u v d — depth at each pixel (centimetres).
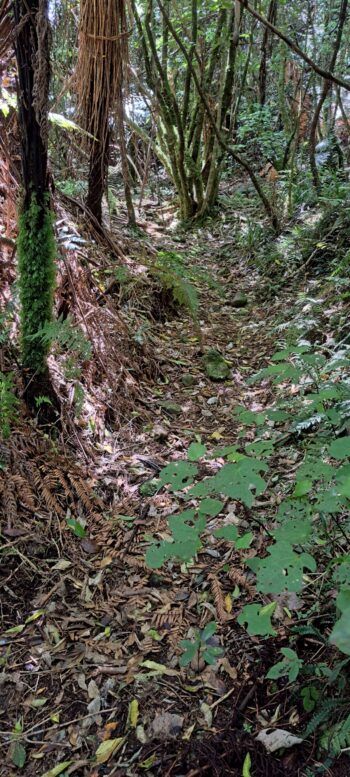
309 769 157
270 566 141
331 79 386
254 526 248
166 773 164
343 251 496
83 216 453
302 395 301
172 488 166
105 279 430
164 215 726
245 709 178
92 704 184
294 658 167
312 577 214
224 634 203
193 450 173
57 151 479
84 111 371
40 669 195
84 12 309
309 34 852
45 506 250
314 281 490
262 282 542
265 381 376
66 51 352
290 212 630
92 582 227
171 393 372
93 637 206
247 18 821
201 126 694
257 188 599
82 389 300
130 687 189
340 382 287
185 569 232
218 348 433
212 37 711
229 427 335
